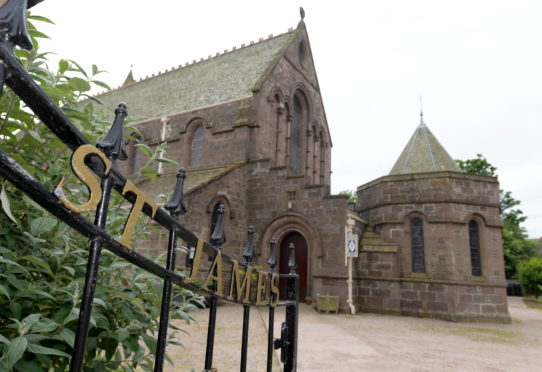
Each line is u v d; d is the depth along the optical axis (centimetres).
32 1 112
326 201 1795
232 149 2127
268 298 289
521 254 4903
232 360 782
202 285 193
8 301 189
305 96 2678
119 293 214
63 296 207
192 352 846
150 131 2544
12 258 189
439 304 1681
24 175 100
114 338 219
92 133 279
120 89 3388
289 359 339
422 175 1858
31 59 205
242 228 1967
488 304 1686
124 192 140
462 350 1037
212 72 2734
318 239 1766
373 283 1788
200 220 1703
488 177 1847
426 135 2336
